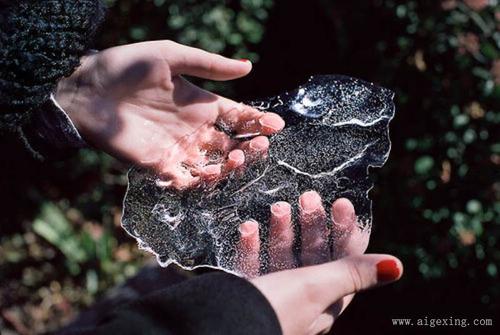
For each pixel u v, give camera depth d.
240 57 1.76
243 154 0.60
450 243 1.33
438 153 1.34
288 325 0.40
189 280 0.41
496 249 1.33
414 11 1.37
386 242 1.36
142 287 1.51
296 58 1.74
